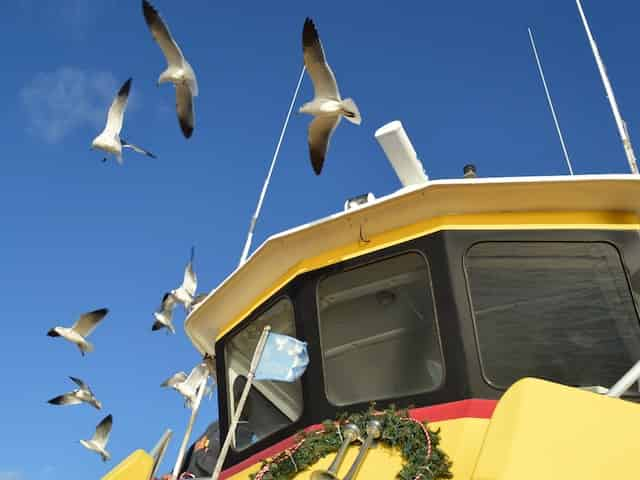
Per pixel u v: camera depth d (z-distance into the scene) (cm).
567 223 502
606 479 321
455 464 430
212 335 614
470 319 479
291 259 548
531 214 505
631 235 500
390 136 559
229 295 585
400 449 445
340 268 527
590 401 343
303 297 534
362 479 443
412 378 484
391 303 509
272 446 516
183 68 558
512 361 469
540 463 325
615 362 475
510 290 489
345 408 490
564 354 475
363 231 524
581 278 493
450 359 471
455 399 459
